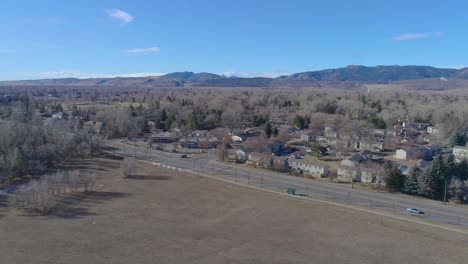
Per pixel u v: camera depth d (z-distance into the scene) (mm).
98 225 54469
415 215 60438
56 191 68375
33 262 42781
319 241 50625
